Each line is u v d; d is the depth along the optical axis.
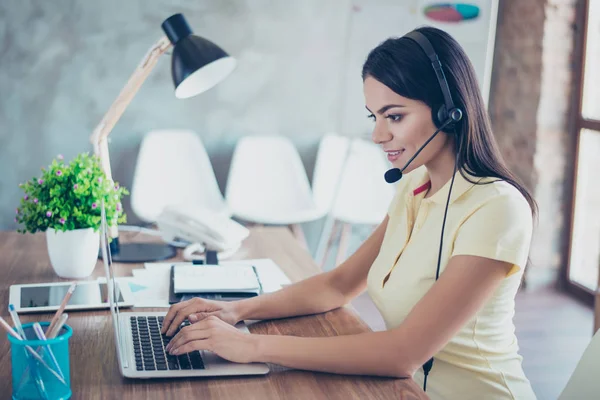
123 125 4.06
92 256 1.97
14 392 1.25
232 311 1.64
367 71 1.50
